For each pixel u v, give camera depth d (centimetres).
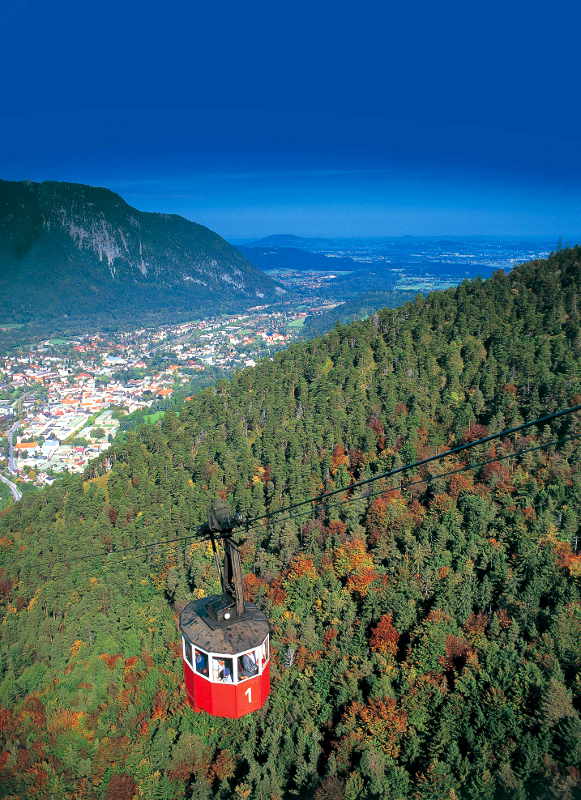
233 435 15038
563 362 14475
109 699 9162
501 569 9250
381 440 13338
